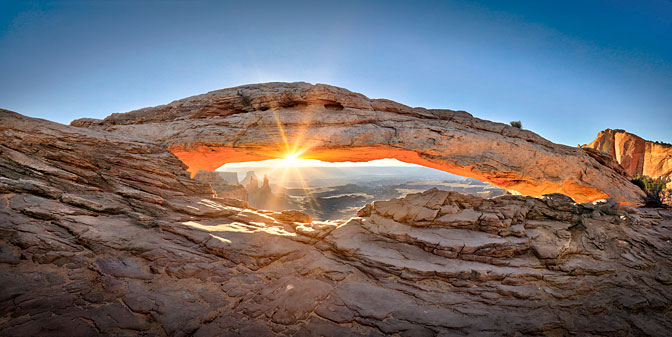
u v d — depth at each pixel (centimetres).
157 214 1167
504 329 721
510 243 1068
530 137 1631
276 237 1201
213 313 707
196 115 1791
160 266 845
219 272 898
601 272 951
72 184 1126
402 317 761
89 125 1861
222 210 1349
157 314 661
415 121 1686
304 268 1011
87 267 759
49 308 605
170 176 1439
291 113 1692
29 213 866
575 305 823
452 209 1258
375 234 1226
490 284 920
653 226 1238
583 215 1220
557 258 998
